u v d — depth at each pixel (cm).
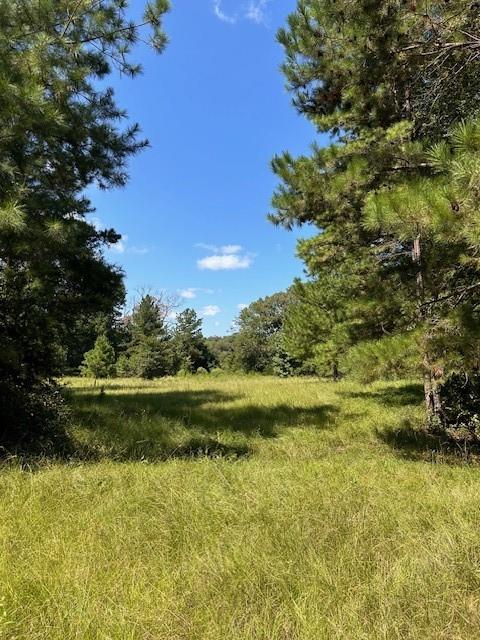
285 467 606
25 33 635
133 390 1723
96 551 327
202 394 1517
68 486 462
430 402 872
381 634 238
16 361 665
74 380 2398
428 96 714
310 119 850
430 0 555
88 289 830
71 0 670
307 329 1628
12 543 333
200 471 565
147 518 390
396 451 759
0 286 691
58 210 657
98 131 785
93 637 237
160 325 3844
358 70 697
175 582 289
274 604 265
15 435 679
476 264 538
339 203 664
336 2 642
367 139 664
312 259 1038
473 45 575
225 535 354
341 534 355
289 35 759
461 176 385
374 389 1530
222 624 248
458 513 395
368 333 753
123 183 877
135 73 791
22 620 245
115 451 718
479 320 538
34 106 540
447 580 286
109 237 855
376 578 288
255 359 5091
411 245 841
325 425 973
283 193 692
